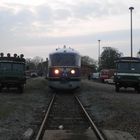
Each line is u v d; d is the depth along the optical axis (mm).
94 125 15844
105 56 118062
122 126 16094
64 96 33875
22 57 36375
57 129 15484
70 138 12984
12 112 20516
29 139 13086
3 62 35875
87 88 45531
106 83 69438
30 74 112750
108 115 19922
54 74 36594
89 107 24484
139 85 38781
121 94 35938
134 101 27812
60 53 36938
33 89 43250
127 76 38812
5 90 40000
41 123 16734
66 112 21781
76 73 36625
